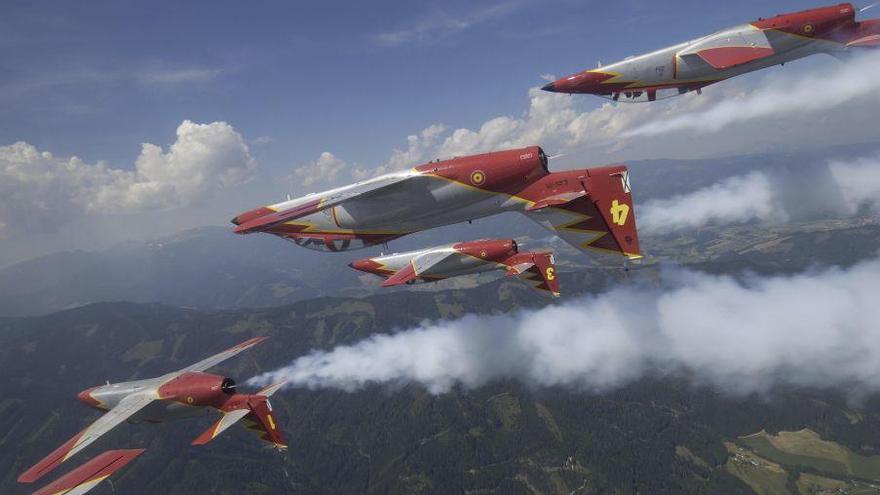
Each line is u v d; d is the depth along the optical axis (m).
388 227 24.61
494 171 21.84
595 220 21.58
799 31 24.14
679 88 27.06
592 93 28.56
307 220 25.69
